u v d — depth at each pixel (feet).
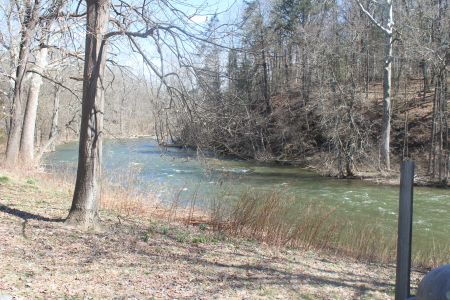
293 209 41.01
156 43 22.44
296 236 30.12
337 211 45.24
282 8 56.29
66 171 56.03
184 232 28.71
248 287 17.42
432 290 9.62
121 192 40.14
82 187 24.47
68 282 15.35
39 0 39.50
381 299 17.60
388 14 77.41
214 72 24.22
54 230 22.93
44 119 113.70
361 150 75.00
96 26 22.88
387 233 34.88
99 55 23.08
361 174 73.61
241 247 26.23
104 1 22.94
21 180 43.86
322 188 61.52
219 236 28.89
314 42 69.92
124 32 22.18
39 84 61.00
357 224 37.47
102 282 15.90
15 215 25.53
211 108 23.94
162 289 15.92
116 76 34.24
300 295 17.08
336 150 77.66
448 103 85.05
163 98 24.06
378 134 87.51
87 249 20.44
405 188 13.05
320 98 79.10
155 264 19.58
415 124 86.38
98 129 24.04
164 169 72.54
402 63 90.22
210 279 18.11
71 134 126.11
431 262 28.63
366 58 100.42
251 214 32.12
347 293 18.06
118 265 18.56
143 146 100.12
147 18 23.73
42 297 13.52
